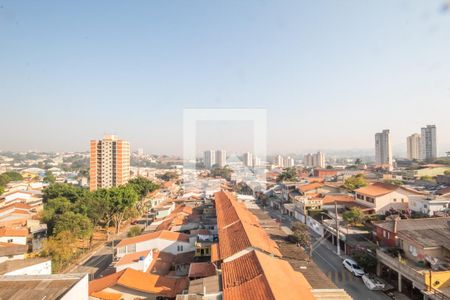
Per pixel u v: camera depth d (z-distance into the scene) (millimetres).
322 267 35844
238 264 24828
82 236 49719
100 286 29031
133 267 34312
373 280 30000
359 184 75000
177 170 180250
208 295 20797
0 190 86812
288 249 33781
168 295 27312
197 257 36781
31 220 61719
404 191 52531
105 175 113625
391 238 34281
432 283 24219
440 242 28719
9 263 33375
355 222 46938
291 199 75938
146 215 79562
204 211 61750
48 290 20375
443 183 73000
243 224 35312
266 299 17219
